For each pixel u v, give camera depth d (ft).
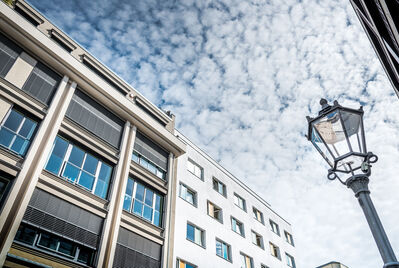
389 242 10.71
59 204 40.45
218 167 89.10
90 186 46.37
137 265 46.68
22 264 33.30
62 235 38.58
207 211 74.43
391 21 16.24
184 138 81.71
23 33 46.80
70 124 48.34
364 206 11.89
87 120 51.98
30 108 43.39
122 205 48.78
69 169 44.50
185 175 73.15
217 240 71.20
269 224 98.78
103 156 50.78
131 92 66.08
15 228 33.53
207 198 75.97
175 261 56.29
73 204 42.29
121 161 53.36
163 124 71.15
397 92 26.22
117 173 51.19
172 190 62.18
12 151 38.47
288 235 108.06
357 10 26.89
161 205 58.59
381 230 11.05
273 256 89.86
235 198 89.10
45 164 41.42
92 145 49.80
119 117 59.21
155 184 58.75
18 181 36.55
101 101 56.39
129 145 56.95
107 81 62.03
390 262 10.07
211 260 65.21
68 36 58.39
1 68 42.80
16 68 44.75
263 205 101.81
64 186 42.29
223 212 78.59
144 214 53.57
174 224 59.11
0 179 36.06
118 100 57.93
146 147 62.28
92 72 55.42
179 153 69.41
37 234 36.29
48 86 48.37
